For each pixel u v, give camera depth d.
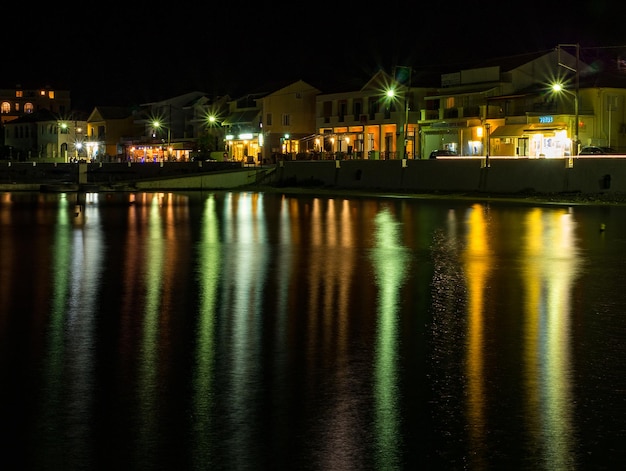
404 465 10.20
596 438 11.14
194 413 12.20
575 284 25.84
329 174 90.06
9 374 14.49
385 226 47.72
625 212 57.34
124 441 11.00
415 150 103.62
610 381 14.02
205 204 71.06
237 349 16.45
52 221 52.53
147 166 111.12
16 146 174.38
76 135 162.38
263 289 24.66
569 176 67.00
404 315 20.34
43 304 21.94
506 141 89.94
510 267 30.00
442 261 31.78
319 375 14.40
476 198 71.38
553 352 16.25
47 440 11.05
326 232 44.12
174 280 26.55
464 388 13.59
